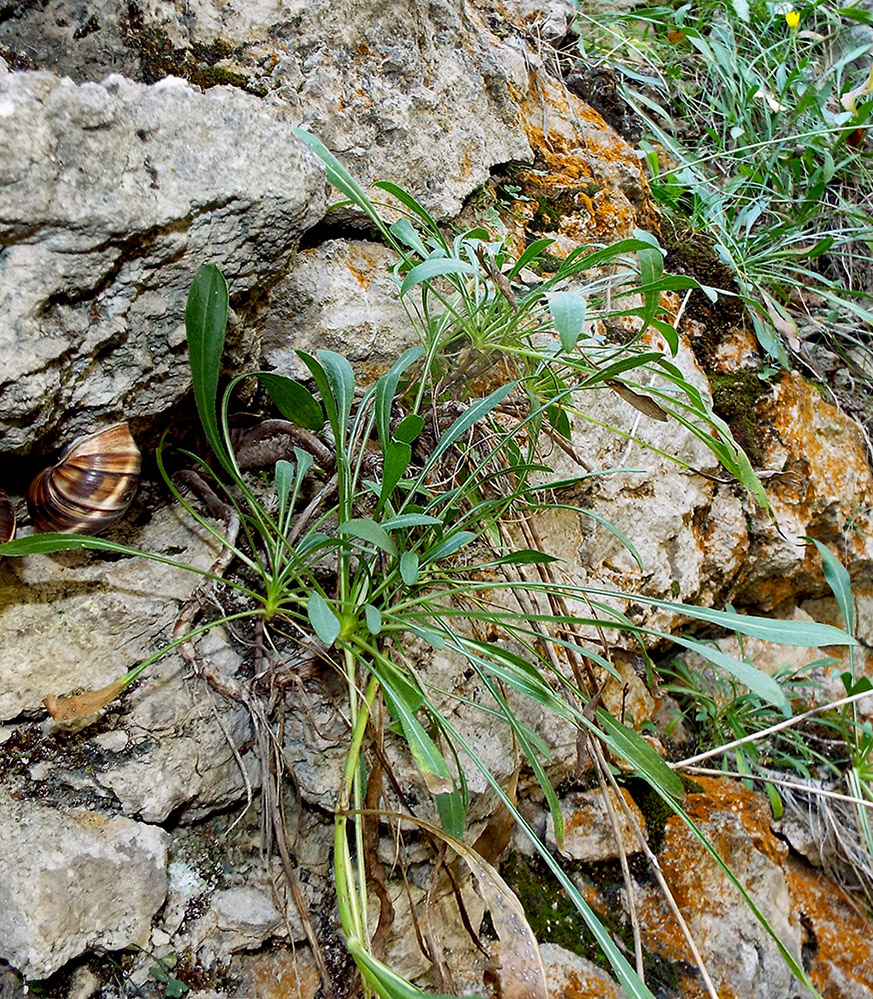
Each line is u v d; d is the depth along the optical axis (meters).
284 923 0.33
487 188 0.51
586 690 0.42
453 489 0.38
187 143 0.28
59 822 0.30
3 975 0.28
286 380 0.31
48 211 0.25
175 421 0.34
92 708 0.29
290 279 0.38
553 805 0.33
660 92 0.75
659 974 0.43
